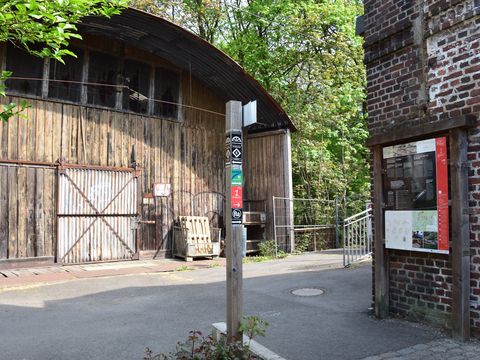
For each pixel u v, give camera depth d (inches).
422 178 217.0
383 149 240.8
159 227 532.7
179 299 308.0
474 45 198.5
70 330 233.0
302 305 277.7
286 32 732.7
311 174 736.3
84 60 490.3
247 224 557.6
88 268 450.6
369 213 467.5
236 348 160.9
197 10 724.7
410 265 227.3
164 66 551.2
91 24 462.3
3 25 205.9
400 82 234.2
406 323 225.3
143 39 504.1
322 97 735.7
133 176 515.5
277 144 581.9
